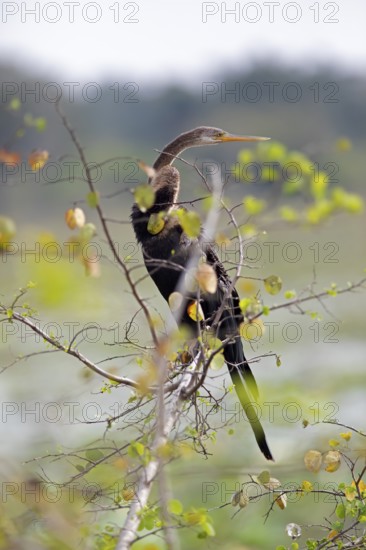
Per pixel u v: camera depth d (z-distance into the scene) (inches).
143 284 888.9
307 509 511.5
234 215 288.5
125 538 219.3
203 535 221.9
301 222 231.8
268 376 830.5
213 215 280.7
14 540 230.5
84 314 239.3
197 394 279.9
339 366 872.9
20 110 280.8
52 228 1111.0
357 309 1187.9
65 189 1147.9
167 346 227.5
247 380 368.5
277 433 526.6
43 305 234.7
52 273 229.8
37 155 257.3
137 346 279.3
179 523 225.8
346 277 1311.5
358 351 948.0
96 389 496.7
